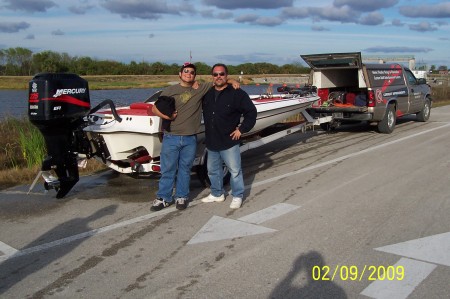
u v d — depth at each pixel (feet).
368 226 16.33
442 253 13.89
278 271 12.97
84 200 21.11
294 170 26.05
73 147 20.33
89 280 12.85
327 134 40.47
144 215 18.60
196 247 14.94
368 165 26.63
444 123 46.37
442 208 18.13
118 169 21.83
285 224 16.83
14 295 12.10
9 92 108.68
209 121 18.79
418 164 26.40
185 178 19.08
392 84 40.98
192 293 11.89
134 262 13.96
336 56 37.70
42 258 14.51
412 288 11.83
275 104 28.12
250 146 25.99
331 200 19.67
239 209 18.92
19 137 33.42
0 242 16.01
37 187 23.85
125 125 20.04
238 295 11.70
